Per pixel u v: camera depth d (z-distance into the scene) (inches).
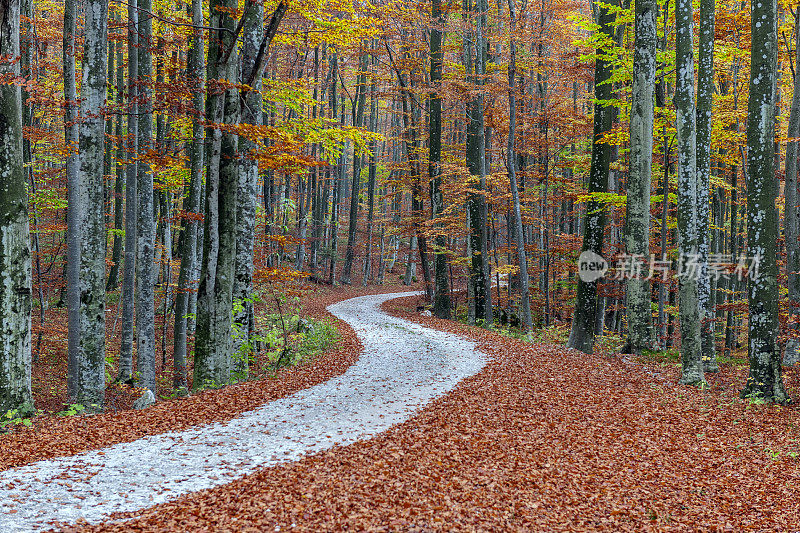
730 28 636.7
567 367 555.5
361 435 343.0
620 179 1029.2
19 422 327.6
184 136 669.3
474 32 971.3
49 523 210.7
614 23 646.5
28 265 349.1
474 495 258.5
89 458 287.3
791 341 572.7
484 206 964.6
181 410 387.9
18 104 335.6
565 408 421.7
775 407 412.5
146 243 513.3
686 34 500.7
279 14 442.3
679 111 509.4
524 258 784.9
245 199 565.3
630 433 375.6
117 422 352.5
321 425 362.9
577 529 238.8
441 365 578.2
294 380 500.1
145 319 516.1
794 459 322.7
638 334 647.8
